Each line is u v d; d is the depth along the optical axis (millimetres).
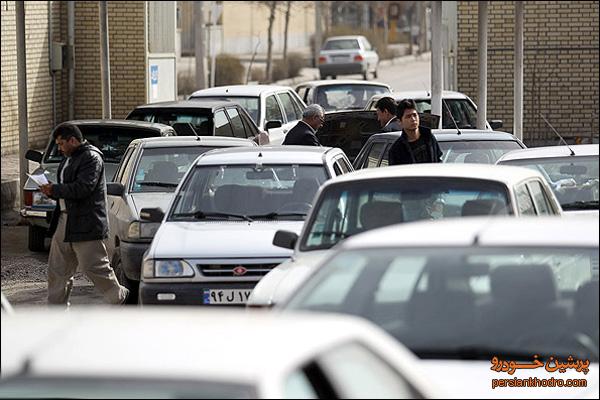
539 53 78688
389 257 17281
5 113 73938
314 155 33781
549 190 28500
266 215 31781
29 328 11312
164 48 86438
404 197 25594
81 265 32750
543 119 79000
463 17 78562
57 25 81875
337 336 11328
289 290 22422
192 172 33156
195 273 29219
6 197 58344
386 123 42656
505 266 16859
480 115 56656
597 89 78562
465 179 25594
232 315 12016
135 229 35625
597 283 16812
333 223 25641
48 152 47719
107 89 60750
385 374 11719
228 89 62781
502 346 16172
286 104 64938
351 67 151625
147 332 11109
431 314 16703
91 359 10367
